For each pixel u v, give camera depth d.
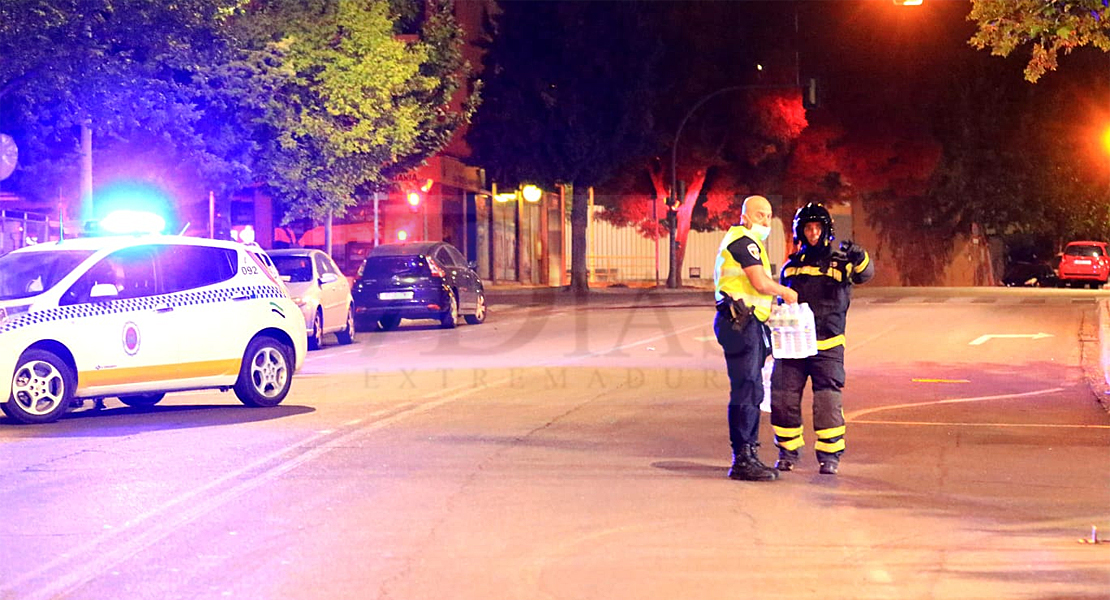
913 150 66.81
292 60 34.41
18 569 8.92
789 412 12.70
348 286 30.98
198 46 28.41
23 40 23.30
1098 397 19.12
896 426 15.98
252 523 10.32
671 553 9.35
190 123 30.58
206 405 18.45
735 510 10.84
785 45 58.69
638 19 52.88
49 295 16.38
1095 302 46.19
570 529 10.12
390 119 37.69
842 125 65.38
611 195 63.62
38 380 16.16
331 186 36.78
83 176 26.25
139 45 26.34
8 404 15.98
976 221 74.25
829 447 12.52
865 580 8.61
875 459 13.47
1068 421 16.47
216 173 31.64
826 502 11.20
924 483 12.12
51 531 10.08
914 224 74.38
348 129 36.66
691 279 73.19
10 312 16.06
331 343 31.41
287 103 35.44
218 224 36.03
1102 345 27.83
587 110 53.44
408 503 11.09
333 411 17.31
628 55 53.09
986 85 71.25
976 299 49.19
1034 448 14.23
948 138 71.38
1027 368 23.58
